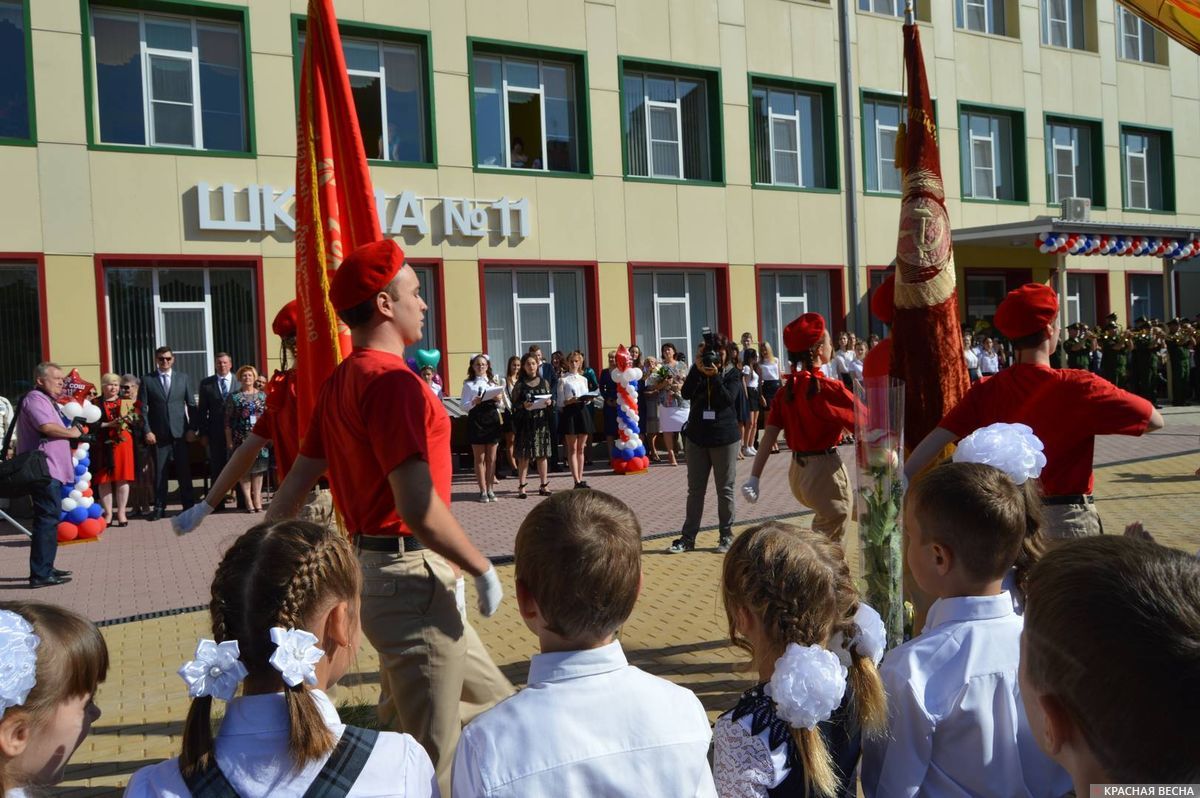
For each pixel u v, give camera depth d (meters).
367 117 15.09
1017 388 3.52
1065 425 3.42
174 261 13.46
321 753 1.58
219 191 13.67
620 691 1.80
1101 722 0.99
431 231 15.36
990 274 22.67
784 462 14.30
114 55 13.27
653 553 8.05
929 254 4.01
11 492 7.64
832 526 5.79
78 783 3.84
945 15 21.30
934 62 21.12
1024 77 22.56
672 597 6.54
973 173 22.05
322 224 3.54
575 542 1.80
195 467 13.34
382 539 2.69
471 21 15.68
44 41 12.62
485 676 3.05
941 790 2.03
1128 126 24.39
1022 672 1.14
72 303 12.80
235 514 11.26
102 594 7.35
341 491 2.78
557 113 16.77
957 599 2.13
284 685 1.59
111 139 13.27
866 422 3.30
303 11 14.30
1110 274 24.23
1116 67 24.17
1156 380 21.27
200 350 13.77
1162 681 0.94
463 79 15.62
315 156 3.58
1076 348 19.77
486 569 2.60
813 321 5.79
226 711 1.62
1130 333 21.42
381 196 14.91
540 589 1.82
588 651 1.83
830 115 19.48
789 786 1.91
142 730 4.44
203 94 13.83
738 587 2.05
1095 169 23.97
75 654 1.60
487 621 6.06
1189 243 19.83
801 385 5.77
